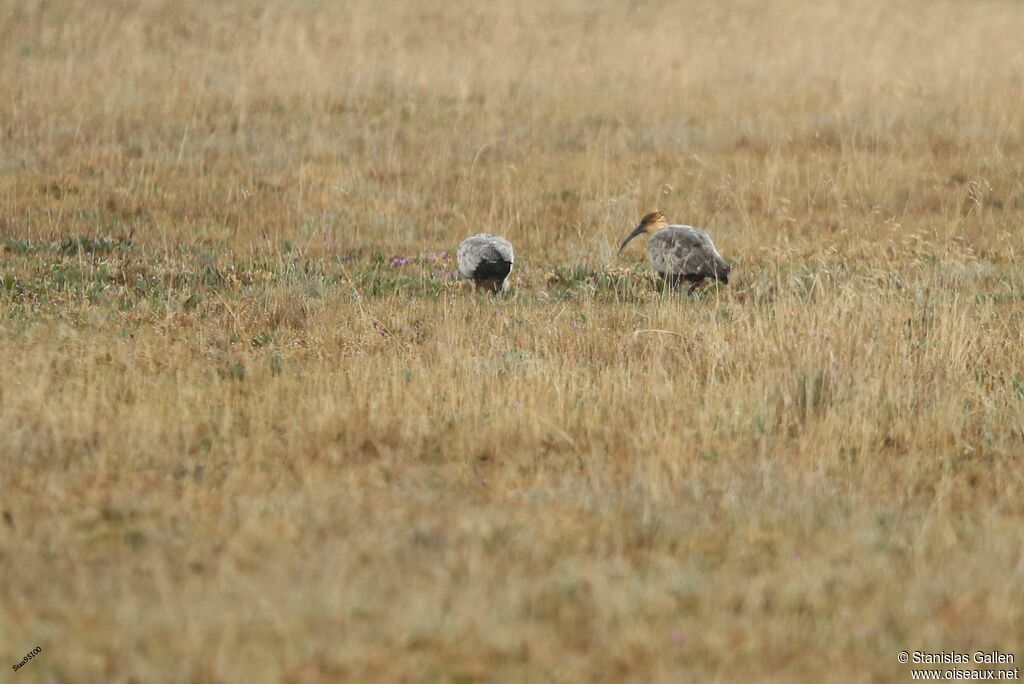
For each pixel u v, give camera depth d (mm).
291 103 43438
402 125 41656
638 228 29141
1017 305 24875
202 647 10672
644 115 43469
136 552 12648
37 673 10375
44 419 16156
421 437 16578
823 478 15328
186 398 17469
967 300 23875
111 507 13797
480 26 56781
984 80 47219
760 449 16469
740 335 20328
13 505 13773
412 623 11203
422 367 19234
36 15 53156
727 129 41688
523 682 10531
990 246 31297
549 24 57844
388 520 13609
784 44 54469
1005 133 40656
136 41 50375
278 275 26500
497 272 25297
